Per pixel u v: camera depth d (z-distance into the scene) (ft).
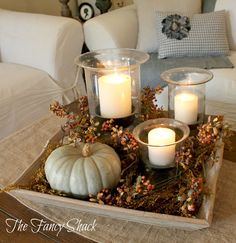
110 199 2.66
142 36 7.39
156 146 2.90
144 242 2.49
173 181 2.89
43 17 6.83
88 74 3.59
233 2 6.97
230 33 7.08
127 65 3.57
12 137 4.01
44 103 6.63
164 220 2.46
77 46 6.92
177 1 7.30
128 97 3.54
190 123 3.57
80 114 3.69
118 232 2.59
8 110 5.98
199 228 2.49
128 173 3.02
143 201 2.63
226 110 5.85
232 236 2.48
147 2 7.34
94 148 2.94
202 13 7.45
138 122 3.65
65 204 2.72
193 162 2.95
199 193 2.55
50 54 6.53
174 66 6.48
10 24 7.05
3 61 7.43
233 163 3.27
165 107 6.03
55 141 3.54
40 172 3.08
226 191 2.91
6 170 3.43
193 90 3.52
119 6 10.21
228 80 5.72
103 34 7.13
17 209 2.90
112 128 3.21
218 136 2.95
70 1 10.34
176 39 6.81
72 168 2.76
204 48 6.74
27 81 6.32
